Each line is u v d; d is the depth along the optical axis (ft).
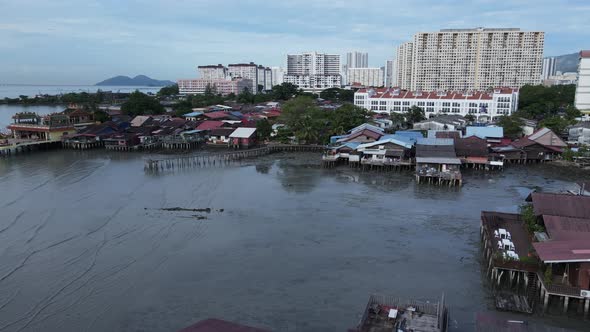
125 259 127.34
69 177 231.30
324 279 115.34
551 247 105.09
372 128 305.94
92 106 510.99
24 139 332.80
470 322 95.35
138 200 187.21
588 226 114.52
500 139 301.84
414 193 199.62
